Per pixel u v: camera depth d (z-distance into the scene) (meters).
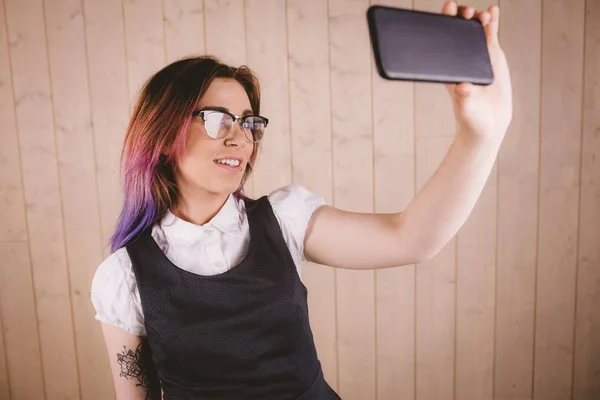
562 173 1.88
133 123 0.94
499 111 0.60
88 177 1.86
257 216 0.97
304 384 0.94
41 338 1.95
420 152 1.86
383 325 1.95
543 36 1.81
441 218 0.73
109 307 0.92
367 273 1.92
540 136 1.86
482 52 0.57
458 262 1.93
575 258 1.93
